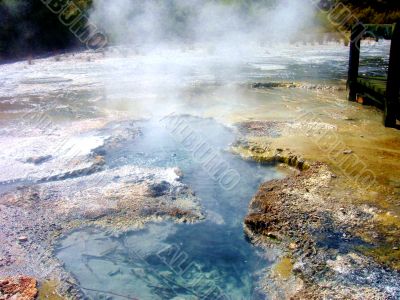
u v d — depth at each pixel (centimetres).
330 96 1040
